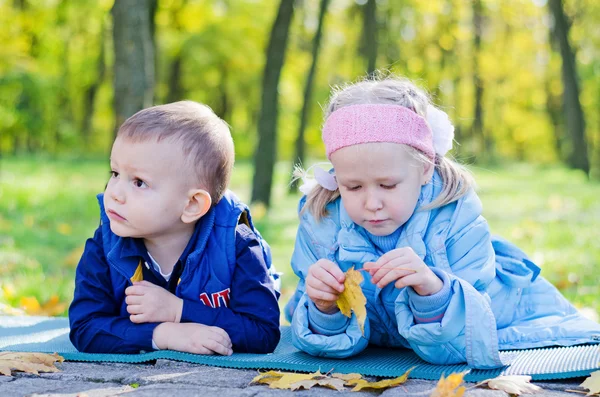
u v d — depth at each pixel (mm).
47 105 26641
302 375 2098
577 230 8578
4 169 17906
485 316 2234
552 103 33531
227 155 2564
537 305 2740
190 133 2441
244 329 2484
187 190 2432
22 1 22250
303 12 19297
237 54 29641
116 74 6805
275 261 6711
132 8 6738
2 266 5625
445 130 2529
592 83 29547
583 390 2016
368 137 2230
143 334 2426
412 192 2311
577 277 5410
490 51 28078
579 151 20828
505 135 40719
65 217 9547
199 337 2408
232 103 33500
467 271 2449
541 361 2271
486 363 2213
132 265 2521
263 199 11188
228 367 2297
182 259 2525
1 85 24578
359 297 2189
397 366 2299
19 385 2029
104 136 34281
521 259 2791
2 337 2873
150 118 2434
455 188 2498
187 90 31703
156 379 2107
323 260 2309
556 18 19109
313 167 2699
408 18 21422
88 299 2547
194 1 18203
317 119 31047
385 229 2340
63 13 23172
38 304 4090
